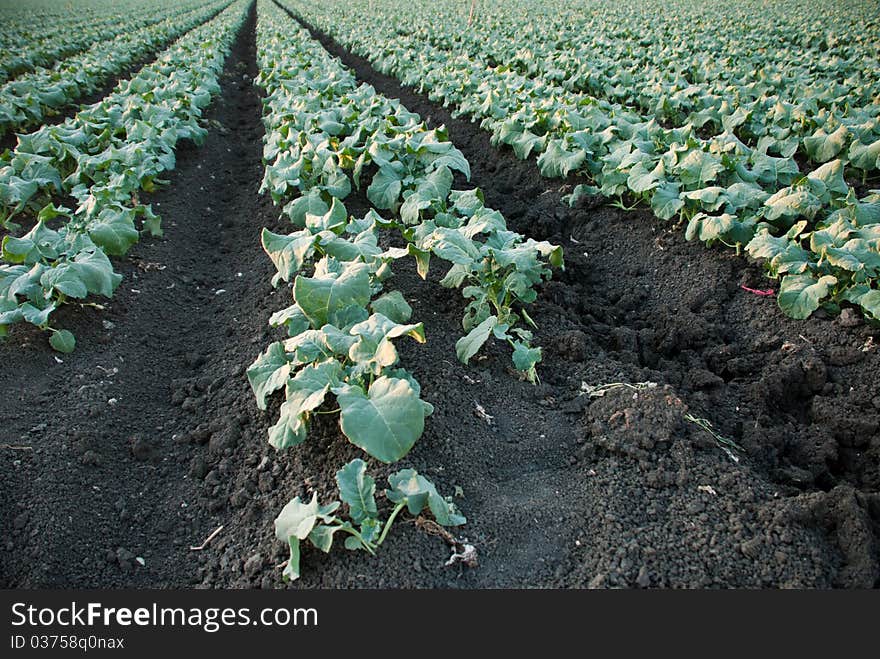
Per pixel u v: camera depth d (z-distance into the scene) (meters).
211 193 7.64
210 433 3.71
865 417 3.65
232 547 3.01
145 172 6.32
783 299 4.34
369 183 6.75
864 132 6.40
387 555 2.72
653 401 3.49
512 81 9.39
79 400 3.81
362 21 20.55
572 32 15.65
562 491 3.10
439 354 3.97
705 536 2.81
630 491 3.06
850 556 2.74
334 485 3.08
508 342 4.22
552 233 6.11
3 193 5.53
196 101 9.12
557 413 3.61
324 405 3.45
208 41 15.59
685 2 26.16
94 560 3.00
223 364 4.33
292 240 3.96
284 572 2.62
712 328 4.53
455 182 7.51
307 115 7.44
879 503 2.96
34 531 3.01
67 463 3.37
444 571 2.70
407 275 4.98
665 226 5.72
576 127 6.79
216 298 5.41
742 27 16.70
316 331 3.30
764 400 3.86
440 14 21.70
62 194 6.49
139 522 3.22
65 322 4.40
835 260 4.20
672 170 5.63
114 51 14.35
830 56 12.76
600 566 2.71
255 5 47.28
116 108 7.99
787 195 5.00
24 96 8.80
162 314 5.02
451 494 3.04
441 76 10.30
